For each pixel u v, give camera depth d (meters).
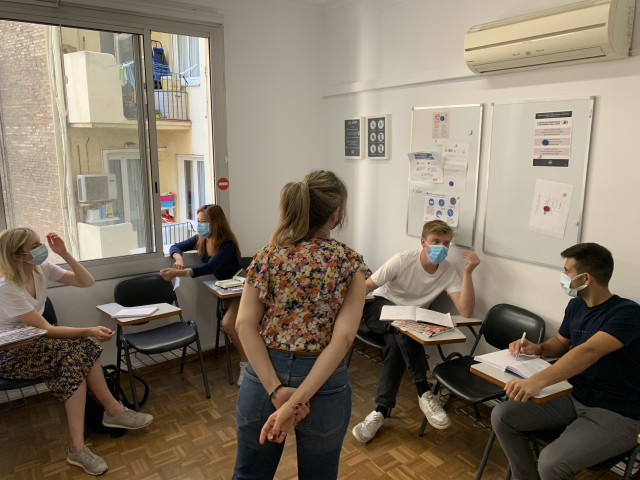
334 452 1.50
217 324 3.61
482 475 2.34
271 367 1.40
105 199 3.23
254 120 3.74
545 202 2.58
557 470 1.80
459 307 2.86
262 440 1.36
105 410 2.61
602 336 1.88
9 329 2.44
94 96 3.10
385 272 2.99
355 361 3.60
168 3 3.20
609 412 1.91
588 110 2.36
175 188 4.63
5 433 2.69
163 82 4.27
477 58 2.64
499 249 2.84
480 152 2.89
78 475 2.34
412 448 2.56
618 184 2.29
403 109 3.37
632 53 2.18
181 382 3.28
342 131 3.93
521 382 1.87
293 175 4.03
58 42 2.94
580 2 2.21
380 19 3.45
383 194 3.63
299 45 3.87
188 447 2.56
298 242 1.48
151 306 3.00
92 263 3.18
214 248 3.41
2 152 2.84
